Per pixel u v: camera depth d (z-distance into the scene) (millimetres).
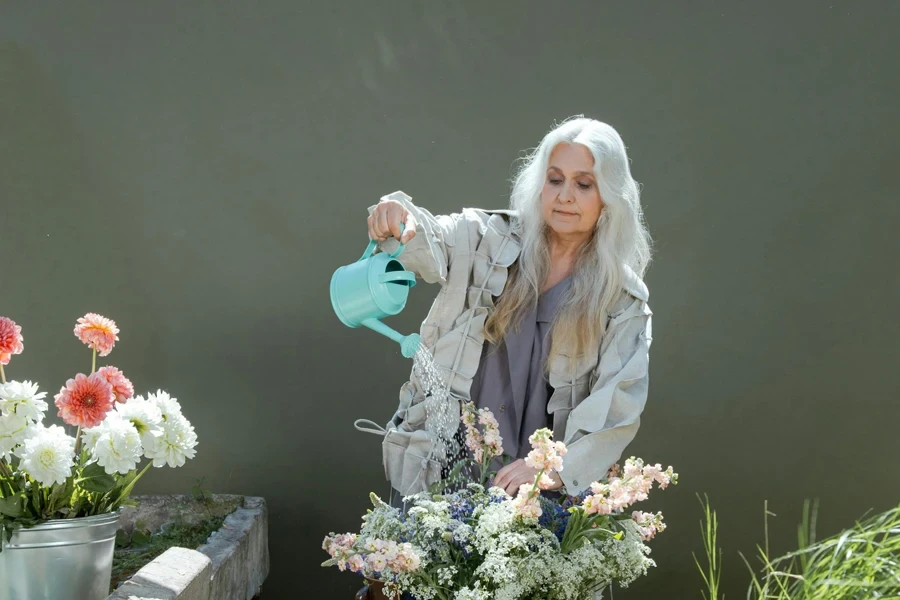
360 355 3377
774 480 3330
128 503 2322
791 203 3314
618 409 2328
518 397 2453
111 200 3350
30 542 2119
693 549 3340
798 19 3301
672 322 3340
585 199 2410
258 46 3342
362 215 3348
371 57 3346
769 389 3334
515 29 3328
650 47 3318
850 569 1674
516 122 3326
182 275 3363
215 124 3354
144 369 3359
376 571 1901
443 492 2395
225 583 2678
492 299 2506
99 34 3332
